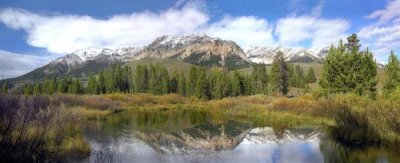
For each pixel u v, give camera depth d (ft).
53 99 127.85
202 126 105.09
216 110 189.06
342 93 128.57
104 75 441.27
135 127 100.53
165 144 71.87
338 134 82.02
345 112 100.17
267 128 98.78
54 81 401.49
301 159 58.34
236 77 339.57
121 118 131.54
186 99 305.32
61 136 56.80
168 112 176.24
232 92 329.11
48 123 54.13
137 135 83.30
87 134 81.61
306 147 68.80
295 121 114.62
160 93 368.07
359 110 95.14
